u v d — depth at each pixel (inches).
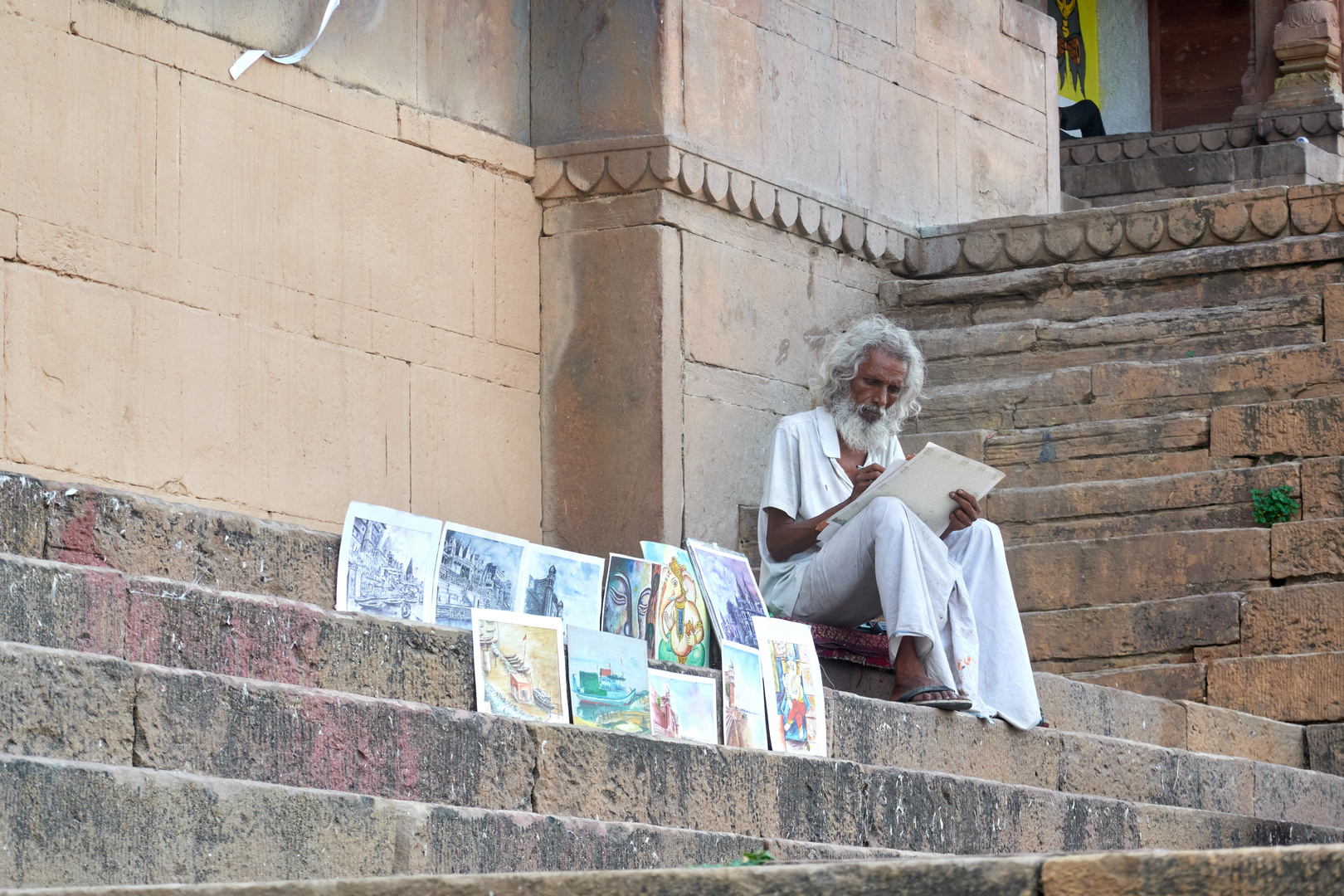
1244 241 481.4
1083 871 144.0
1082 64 867.4
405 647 250.1
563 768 249.1
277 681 235.8
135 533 247.0
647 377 417.1
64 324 331.3
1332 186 475.2
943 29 535.8
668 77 426.9
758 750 277.0
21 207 326.0
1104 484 432.5
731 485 434.3
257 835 201.5
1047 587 422.6
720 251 438.0
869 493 327.9
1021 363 476.4
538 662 262.8
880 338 356.5
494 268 418.3
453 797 235.6
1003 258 498.3
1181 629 406.9
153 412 345.4
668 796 261.6
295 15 380.8
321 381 378.0
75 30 337.7
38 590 214.5
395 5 404.8
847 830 286.4
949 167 533.0
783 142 464.8
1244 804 374.3
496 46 429.4
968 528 337.7
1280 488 416.8
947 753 320.5
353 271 387.2
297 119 378.3
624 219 423.2
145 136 348.5
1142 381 453.4
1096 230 491.2
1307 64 779.4
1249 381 442.9
